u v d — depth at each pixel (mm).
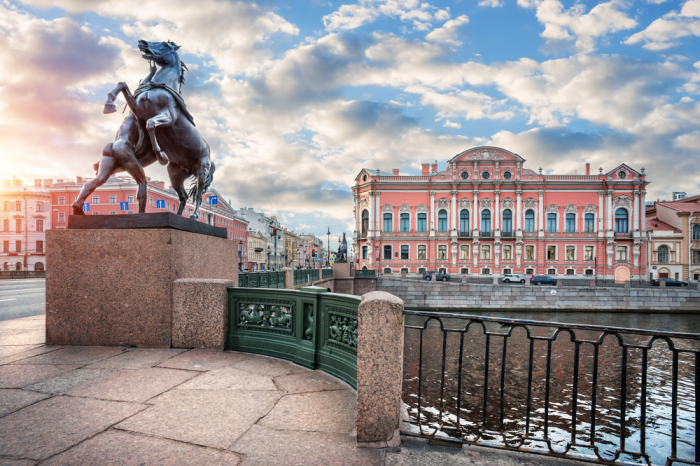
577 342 2555
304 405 3059
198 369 3840
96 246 4645
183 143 5539
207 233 5668
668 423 10156
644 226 44719
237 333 4574
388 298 2531
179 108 5395
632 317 28453
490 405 10992
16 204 50312
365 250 48500
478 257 45969
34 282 25016
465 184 46281
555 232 45469
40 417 2740
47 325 4672
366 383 2488
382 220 47125
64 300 4660
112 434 2520
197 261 5273
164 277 4590
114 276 4625
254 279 12648
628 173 44750
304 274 22484
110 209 45969
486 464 2352
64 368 3809
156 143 4789
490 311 30984
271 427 2682
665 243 45969
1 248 50094
